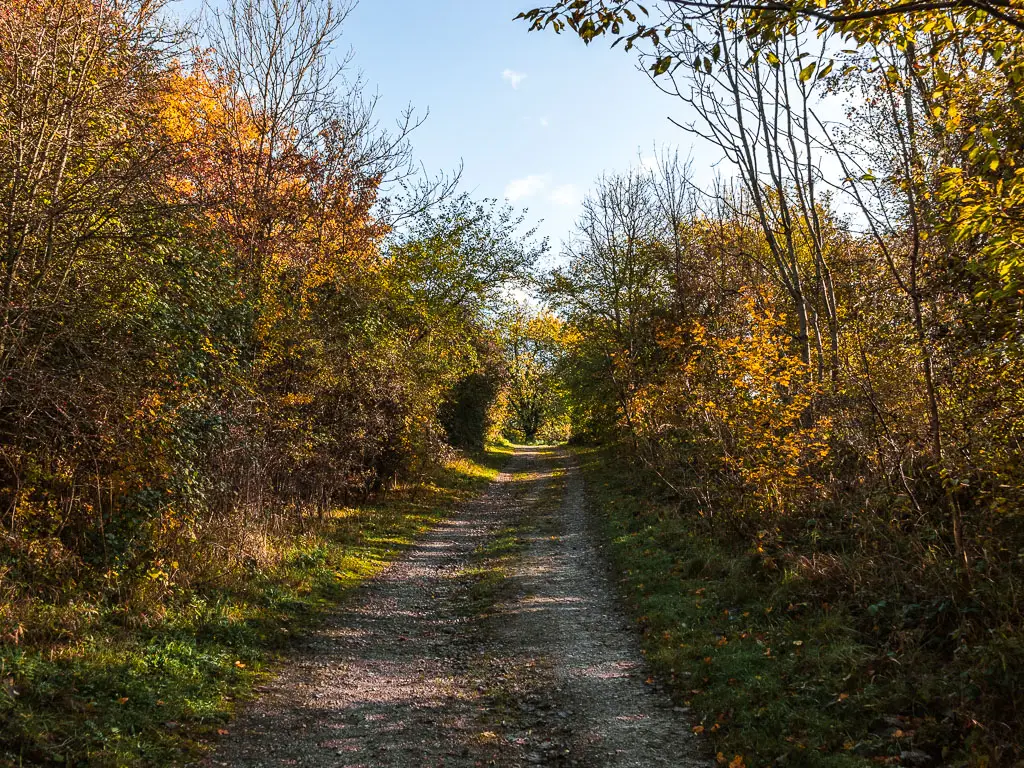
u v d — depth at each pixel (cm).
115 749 490
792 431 1040
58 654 587
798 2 389
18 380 666
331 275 1459
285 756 538
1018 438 651
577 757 536
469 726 598
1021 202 492
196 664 669
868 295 993
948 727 484
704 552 1057
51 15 700
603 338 2669
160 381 825
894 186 762
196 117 1326
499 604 1002
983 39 517
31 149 707
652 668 715
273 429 1224
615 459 2569
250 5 1426
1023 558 614
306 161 1397
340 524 1455
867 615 684
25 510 705
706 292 2170
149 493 793
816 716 536
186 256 863
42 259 730
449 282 2136
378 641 846
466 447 3177
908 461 836
